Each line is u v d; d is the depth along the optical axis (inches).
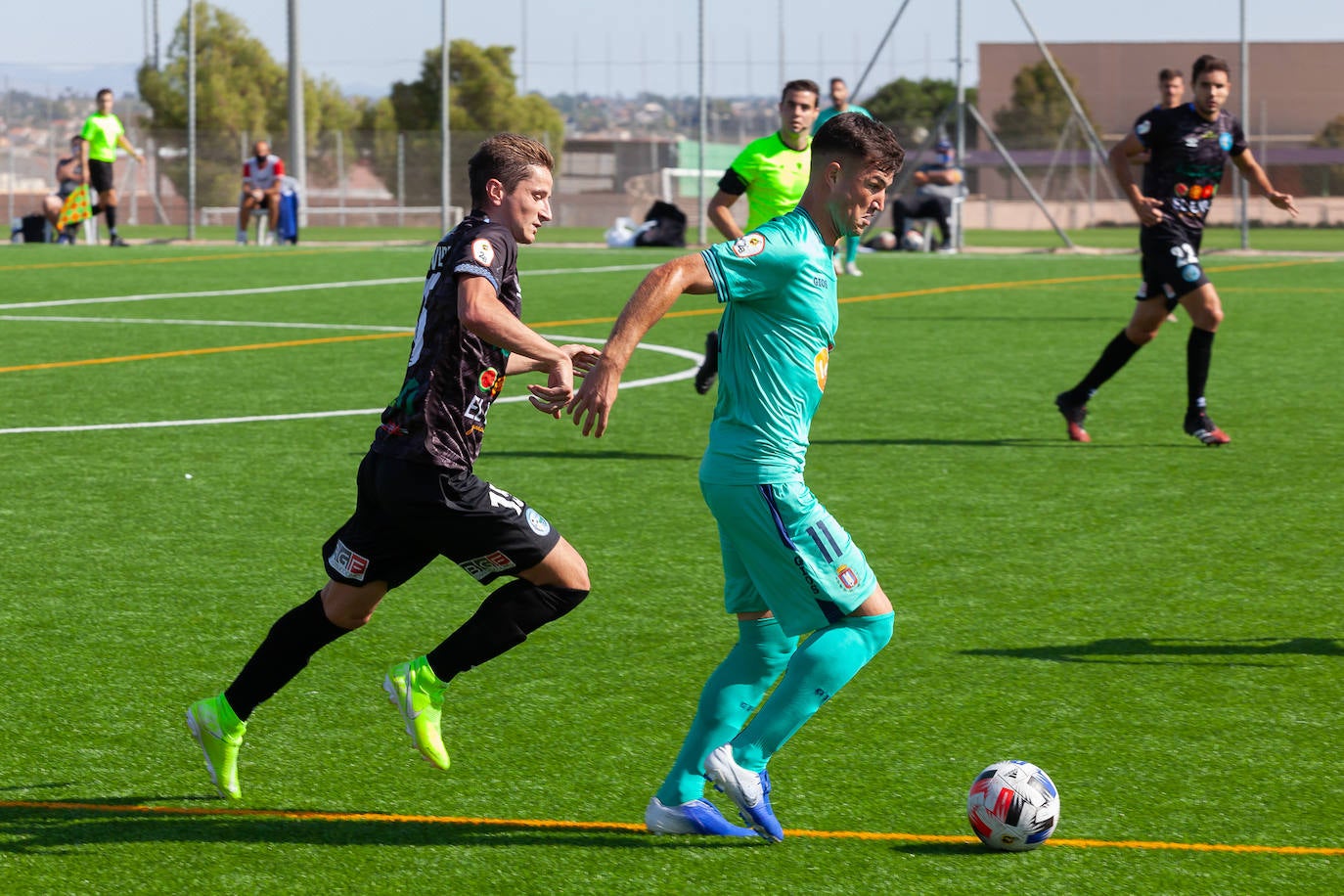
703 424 601.9
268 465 512.7
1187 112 537.6
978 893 212.1
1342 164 2337.6
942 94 2463.1
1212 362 775.7
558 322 979.3
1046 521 438.0
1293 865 220.8
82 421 597.3
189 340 856.3
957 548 408.8
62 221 1624.0
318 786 252.2
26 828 235.3
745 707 234.8
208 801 245.9
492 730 277.7
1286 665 312.3
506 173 238.5
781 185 572.1
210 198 2301.9
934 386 699.4
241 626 339.3
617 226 1770.4
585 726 279.7
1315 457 532.7
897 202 1692.9
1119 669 309.9
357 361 775.7
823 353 226.1
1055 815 225.1
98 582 372.8
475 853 226.1
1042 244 1935.3
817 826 236.1
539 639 330.0
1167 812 240.4
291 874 218.8
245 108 2778.1
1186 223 541.0
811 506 225.0
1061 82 1743.4
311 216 2363.4
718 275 216.8
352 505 454.9
